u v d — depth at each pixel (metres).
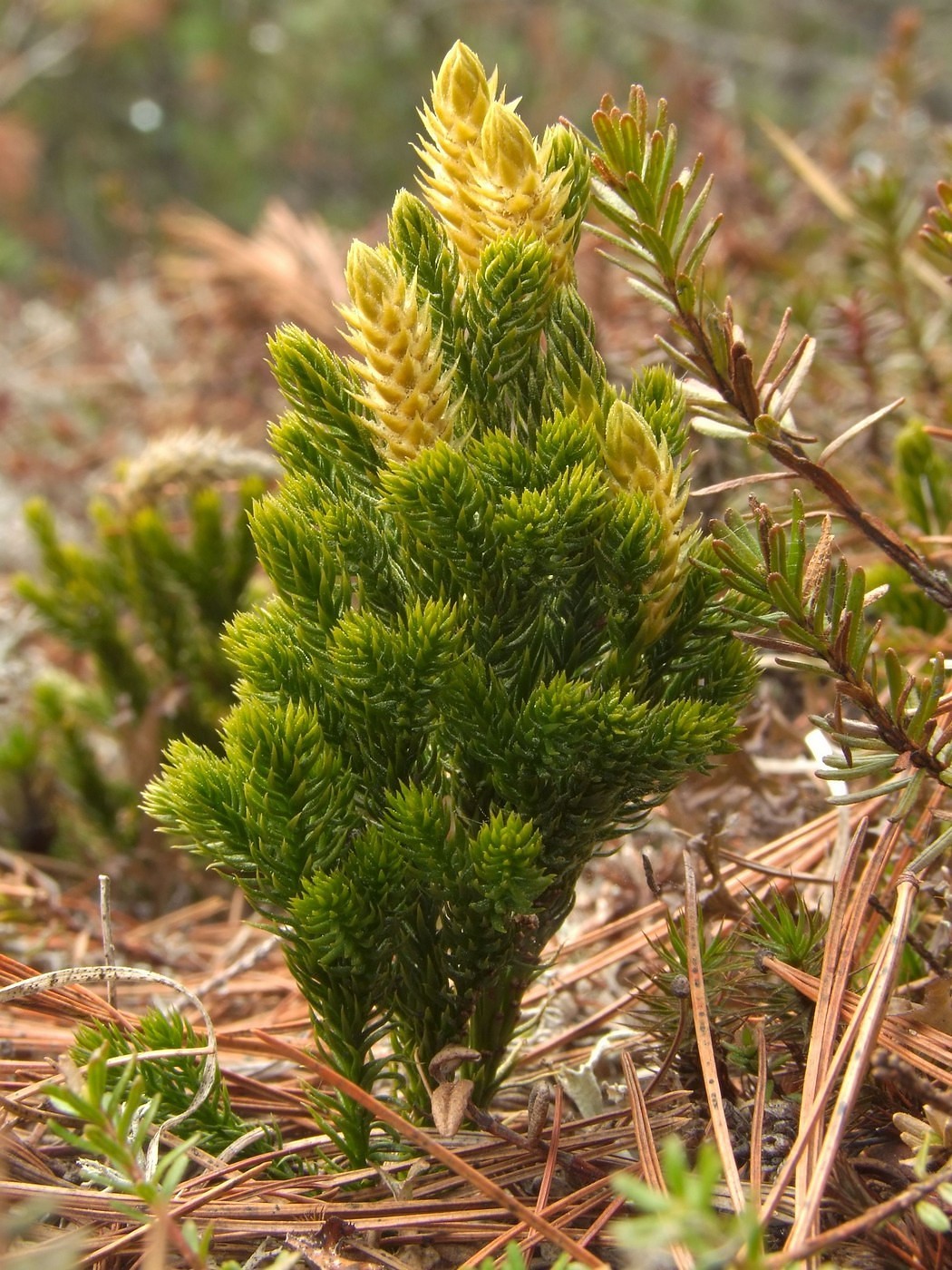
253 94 1.19
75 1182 0.21
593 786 0.20
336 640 0.19
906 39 0.50
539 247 0.19
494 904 0.19
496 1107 0.24
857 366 0.36
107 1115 0.17
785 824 0.28
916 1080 0.18
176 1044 0.22
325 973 0.21
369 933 0.20
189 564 0.35
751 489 0.32
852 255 0.45
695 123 0.63
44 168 1.19
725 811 0.28
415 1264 0.20
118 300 0.69
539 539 0.19
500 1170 0.21
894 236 0.35
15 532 0.53
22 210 1.03
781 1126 0.20
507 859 0.19
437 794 0.21
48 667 0.44
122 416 0.59
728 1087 0.21
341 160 1.18
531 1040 0.26
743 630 0.21
